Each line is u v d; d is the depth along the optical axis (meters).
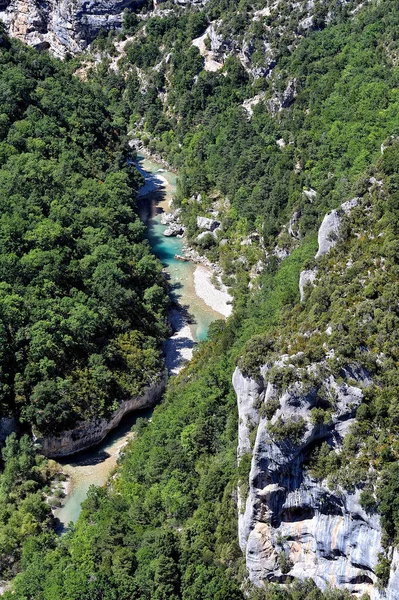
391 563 85.00
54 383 137.12
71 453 137.25
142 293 171.88
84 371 143.12
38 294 149.75
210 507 111.25
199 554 104.19
